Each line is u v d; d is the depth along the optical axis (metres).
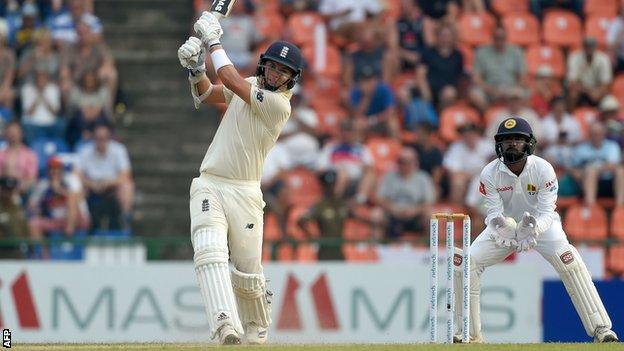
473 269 30.67
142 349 26.73
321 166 55.56
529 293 46.47
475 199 54.75
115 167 54.84
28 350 27.23
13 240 47.00
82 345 29.91
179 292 46.16
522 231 29.66
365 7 60.56
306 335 45.97
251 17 60.59
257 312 29.61
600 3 63.12
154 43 63.78
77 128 57.66
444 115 58.22
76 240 47.22
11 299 46.41
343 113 58.34
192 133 60.91
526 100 59.03
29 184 54.66
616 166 55.59
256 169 28.50
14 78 59.06
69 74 58.25
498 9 62.38
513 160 29.72
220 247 27.72
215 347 26.59
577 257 30.97
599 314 31.08
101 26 64.12
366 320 46.09
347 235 52.84
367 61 59.12
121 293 46.25
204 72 29.02
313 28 60.44
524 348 26.89
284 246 47.41
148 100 61.84
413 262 48.25
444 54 59.59
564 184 55.56
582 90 60.16
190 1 64.75
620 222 54.94
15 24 60.12
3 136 56.88
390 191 54.12
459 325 30.73
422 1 61.50
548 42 62.28
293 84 28.41
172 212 58.53
